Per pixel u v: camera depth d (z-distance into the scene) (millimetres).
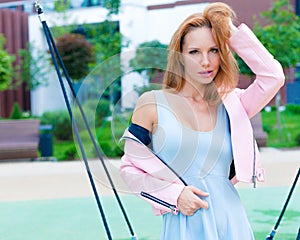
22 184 7266
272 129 12273
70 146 11859
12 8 14781
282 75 2131
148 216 5035
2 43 13391
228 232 2080
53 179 7668
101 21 13078
